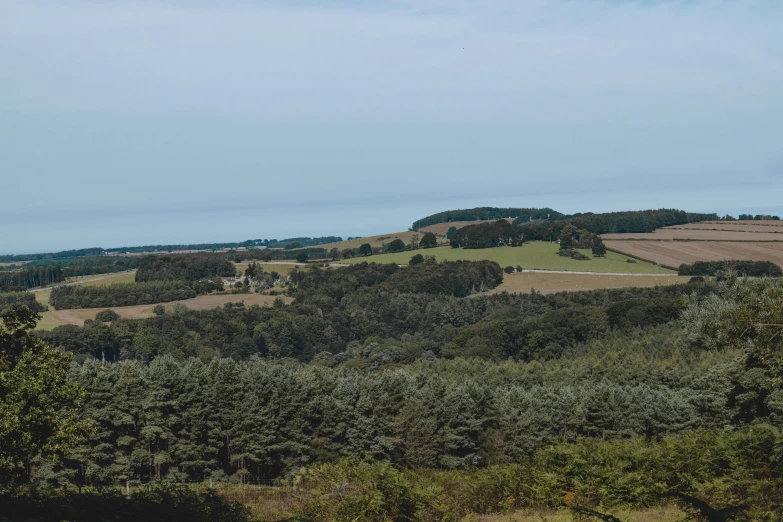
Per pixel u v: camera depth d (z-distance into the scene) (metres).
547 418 50.84
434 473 21.53
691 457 17.86
